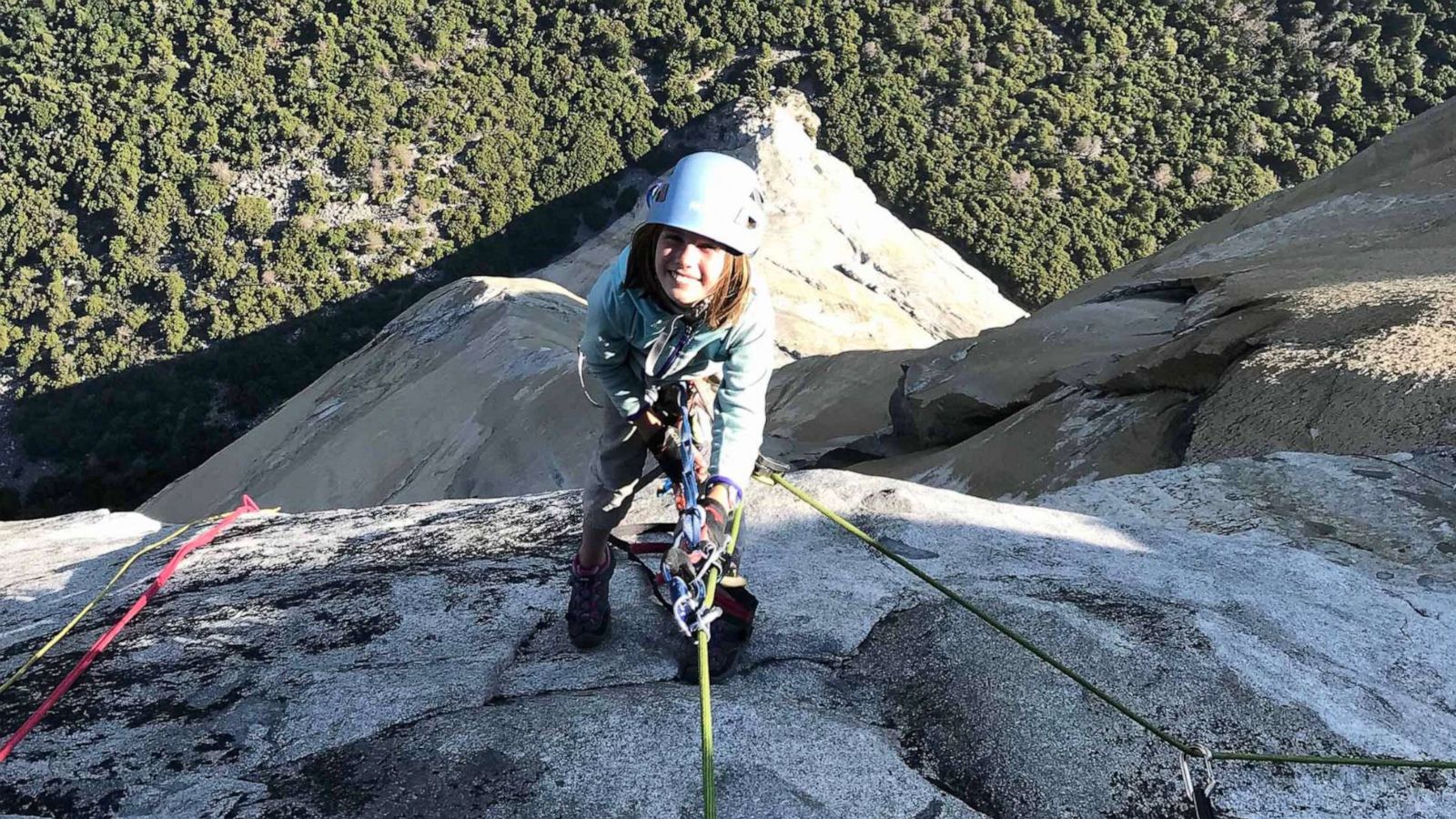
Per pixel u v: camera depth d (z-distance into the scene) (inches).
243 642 133.7
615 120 3422.7
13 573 188.2
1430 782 107.8
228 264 3142.2
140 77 3408.0
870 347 2367.1
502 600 140.9
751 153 2967.5
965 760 105.9
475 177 3351.4
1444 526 190.5
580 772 100.1
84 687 125.0
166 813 100.3
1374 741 113.3
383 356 1752.0
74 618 153.1
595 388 1075.3
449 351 1633.9
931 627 126.0
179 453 2957.7
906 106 3319.4
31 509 2901.1
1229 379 362.0
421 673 122.4
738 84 3376.0
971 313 2672.2
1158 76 3385.8
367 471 1424.7
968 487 484.4
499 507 187.8
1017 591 139.3
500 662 124.4
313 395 1743.4
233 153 3299.7
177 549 186.2
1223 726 112.5
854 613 131.8
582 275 2984.7
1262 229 756.0
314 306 3115.2
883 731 111.1
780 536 156.2
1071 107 3289.9
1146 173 3189.0
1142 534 168.6
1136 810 101.2
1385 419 281.9
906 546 152.6
